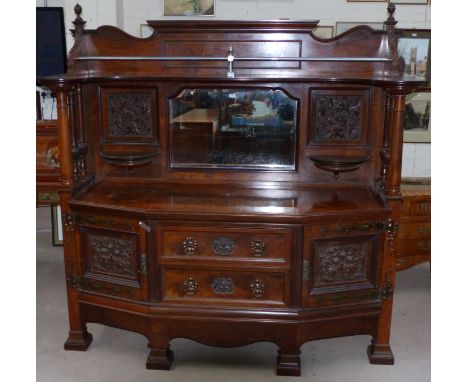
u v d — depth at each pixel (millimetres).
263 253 2438
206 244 2455
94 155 2883
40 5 4207
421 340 2852
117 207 2473
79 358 2682
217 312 2494
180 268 2486
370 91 2682
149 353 2734
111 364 2631
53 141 3154
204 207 2475
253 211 2418
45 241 4379
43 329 2953
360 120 2727
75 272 2662
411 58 4164
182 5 4238
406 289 3510
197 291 2512
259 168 2820
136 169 2877
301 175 2807
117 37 2732
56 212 4180
